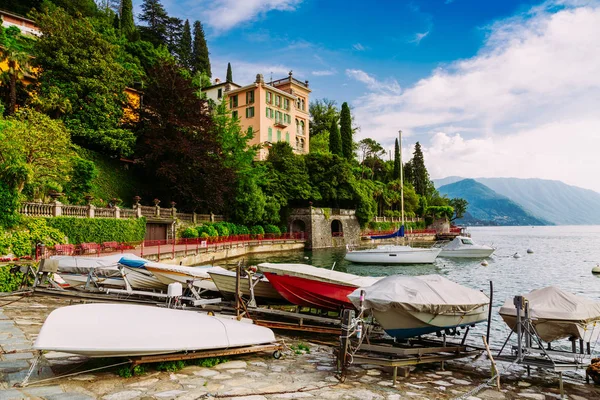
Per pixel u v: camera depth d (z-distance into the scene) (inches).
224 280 494.6
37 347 231.8
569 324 302.8
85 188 1339.8
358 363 304.3
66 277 558.3
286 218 2311.8
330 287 447.8
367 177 3786.9
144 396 230.1
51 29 1541.6
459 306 323.9
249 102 2615.7
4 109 1261.1
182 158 1635.1
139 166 1772.9
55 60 1503.4
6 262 717.3
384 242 2795.3
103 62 1594.5
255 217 2016.5
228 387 253.0
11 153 910.4
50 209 1000.2
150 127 1589.6
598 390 286.5
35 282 524.7
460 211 5142.7
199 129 1727.4
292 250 2108.8
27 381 242.2
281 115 2748.5
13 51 1339.8
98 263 557.3
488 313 386.0
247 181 2004.2
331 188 2421.3
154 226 1462.8
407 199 3585.1
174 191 1680.6
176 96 1664.6
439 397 259.3
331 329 405.7
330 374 294.7
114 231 1185.4
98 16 2682.1
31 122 1130.0
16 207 855.1
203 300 454.9
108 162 1658.5
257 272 484.7
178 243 1443.2
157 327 276.7
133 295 526.6
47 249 843.4
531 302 326.6
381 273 1245.1
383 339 363.3
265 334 328.8
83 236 1060.5
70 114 1526.8
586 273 1228.5
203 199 1724.9
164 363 280.5
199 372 280.4
